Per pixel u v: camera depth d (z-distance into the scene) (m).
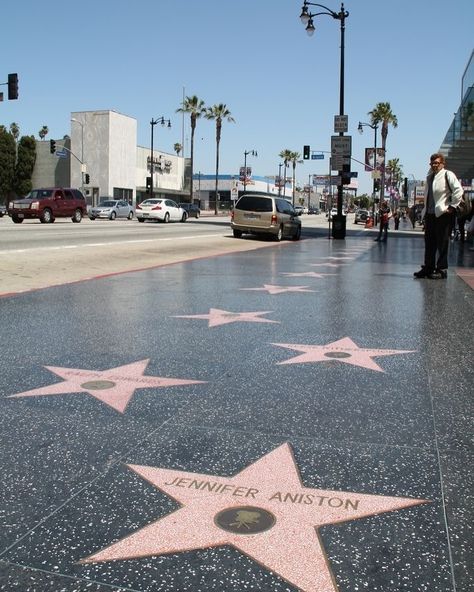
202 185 111.81
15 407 3.67
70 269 11.72
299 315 6.89
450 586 1.97
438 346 5.39
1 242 17.94
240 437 3.23
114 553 2.15
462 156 26.42
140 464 2.88
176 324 6.28
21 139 74.69
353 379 4.34
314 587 1.96
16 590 1.95
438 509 2.48
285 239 24.95
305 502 2.52
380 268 12.52
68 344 5.32
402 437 3.25
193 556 2.13
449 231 10.38
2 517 2.40
